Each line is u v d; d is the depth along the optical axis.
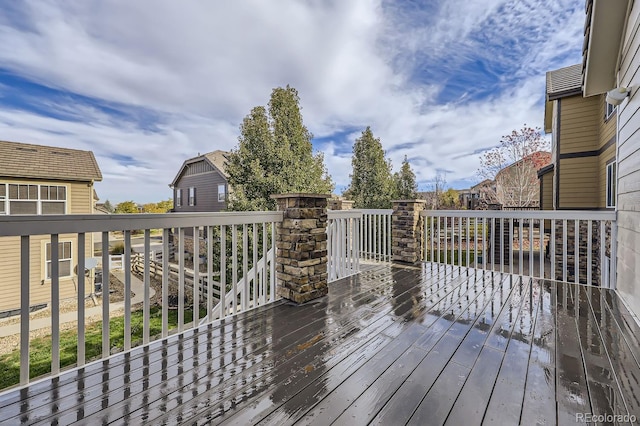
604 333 2.18
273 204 9.38
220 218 2.52
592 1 2.79
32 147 9.16
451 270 4.32
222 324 2.39
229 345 2.02
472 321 2.42
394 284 3.58
